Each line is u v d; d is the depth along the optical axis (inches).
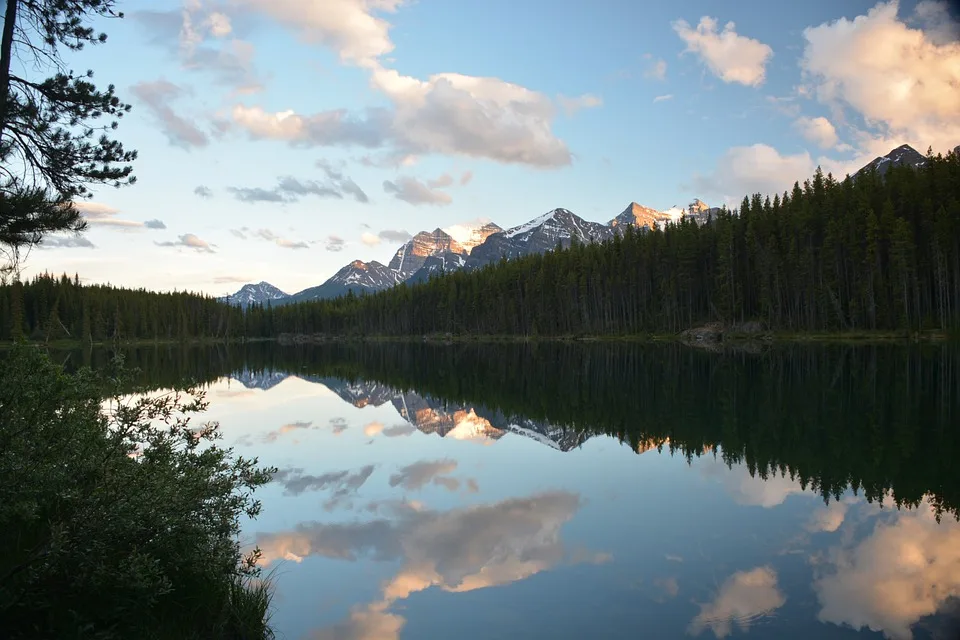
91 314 4948.3
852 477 610.9
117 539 266.5
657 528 474.6
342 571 401.1
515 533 470.0
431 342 5580.7
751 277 3762.3
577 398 1302.9
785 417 962.1
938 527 465.7
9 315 3560.5
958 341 2642.7
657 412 1062.4
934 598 345.4
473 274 6038.4
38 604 244.7
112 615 255.3
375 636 315.3
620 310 4483.3
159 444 310.3
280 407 1280.8
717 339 3604.8
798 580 374.9
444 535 468.1
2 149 381.1
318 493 592.4
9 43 370.9
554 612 337.7
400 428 988.6
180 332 6058.1
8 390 257.0
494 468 690.8
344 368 2541.8
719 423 934.4
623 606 343.6
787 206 3895.2
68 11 397.7
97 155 422.3
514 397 1369.3
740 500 546.0
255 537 468.1
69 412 283.7
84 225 427.8
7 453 253.1
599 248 4958.2
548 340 4623.5
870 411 983.0
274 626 326.0
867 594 351.6
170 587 265.0
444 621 329.4
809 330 3280.0
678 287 4104.3
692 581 374.6
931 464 654.5
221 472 338.3
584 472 663.1
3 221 384.2
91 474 273.7
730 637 305.9
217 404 1337.4
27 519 273.3
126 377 306.5
